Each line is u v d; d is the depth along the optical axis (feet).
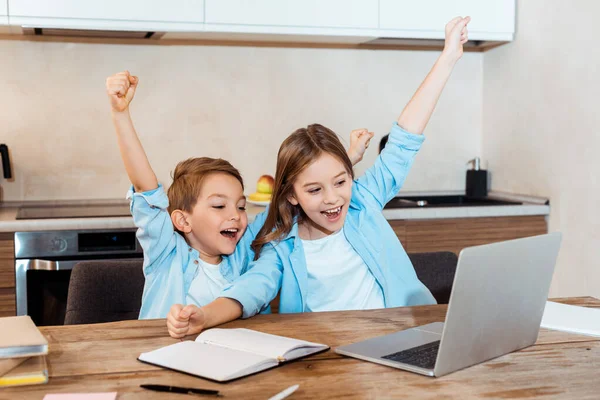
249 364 3.57
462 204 9.70
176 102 10.02
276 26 9.18
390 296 5.66
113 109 4.94
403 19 9.57
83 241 8.16
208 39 9.93
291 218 5.64
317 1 9.27
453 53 5.96
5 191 9.58
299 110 10.48
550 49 9.26
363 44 10.58
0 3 8.30
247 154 10.34
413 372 3.60
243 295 4.70
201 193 5.58
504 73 10.40
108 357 3.82
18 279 7.96
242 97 10.25
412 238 9.02
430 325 4.45
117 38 9.71
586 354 3.97
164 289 5.42
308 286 5.60
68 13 8.51
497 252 3.64
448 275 6.42
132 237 8.32
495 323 3.79
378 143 10.78
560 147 9.11
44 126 9.62
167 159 10.06
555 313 4.82
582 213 8.69
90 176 9.81
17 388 3.36
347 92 10.62
